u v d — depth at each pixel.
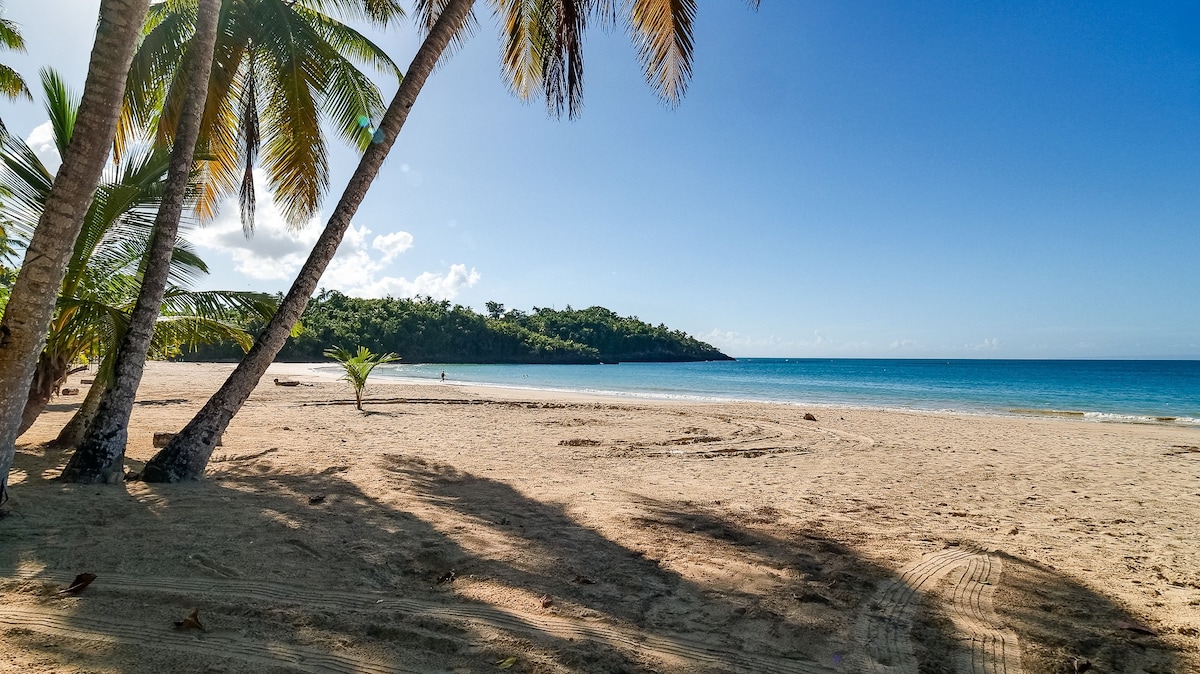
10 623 2.49
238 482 5.50
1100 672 2.54
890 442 10.81
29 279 3.99
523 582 3.25
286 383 22.31
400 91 5.98
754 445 10.05
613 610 2.95
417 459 7.24
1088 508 5.74
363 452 7.77
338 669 2.27
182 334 6.91
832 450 9.66
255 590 2.96
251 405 14.24
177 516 4.12
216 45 6.84
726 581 3.41
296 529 3.96
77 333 5.55
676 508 5.22
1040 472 7.83
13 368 3.94
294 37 7.02
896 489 6.49
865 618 2.97
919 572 3.67
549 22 7.78
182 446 5.40
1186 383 44.25
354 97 7.63
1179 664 2.62
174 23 7.02
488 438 10.00
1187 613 3.15
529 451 8.66
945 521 5.08
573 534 4.25
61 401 12.64
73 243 4.18
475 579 3.27
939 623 2.94
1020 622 2.99
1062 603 3.25
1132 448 10.48
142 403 13.50
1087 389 36.03
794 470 7.61
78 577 2.92
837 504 5.63
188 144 5.51
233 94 8.02
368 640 2.52
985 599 3.26
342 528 4.07
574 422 13.00
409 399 17.58
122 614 2.63
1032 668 2.55
